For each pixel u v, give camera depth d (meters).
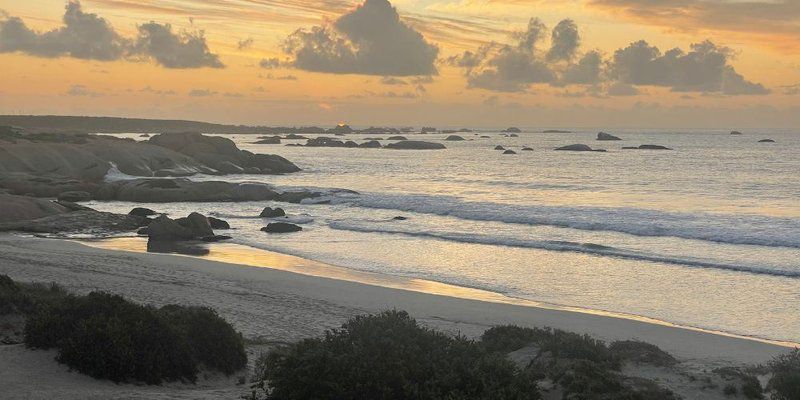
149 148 80.50
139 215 44.00
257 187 56.97
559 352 12.61
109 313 12.80
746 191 63.41
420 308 20.61
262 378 10.75
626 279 26.16
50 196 56.53
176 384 12.12
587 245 32.94
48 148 69.94
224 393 11.45
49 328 12.56
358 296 22.00
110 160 73.50
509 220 42.97
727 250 32.44
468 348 10.71
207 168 83.31
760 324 19.88
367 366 9.82
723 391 11.46
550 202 54.78
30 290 16.83
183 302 19.67
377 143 178.38
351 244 34.50
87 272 23.69
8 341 13.31
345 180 78.69
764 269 27.64
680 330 18.73
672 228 37.84
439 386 9.74
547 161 113.81
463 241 35.44
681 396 11.21
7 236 34.72
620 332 18.34
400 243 34.78
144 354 12.00
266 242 35.16
